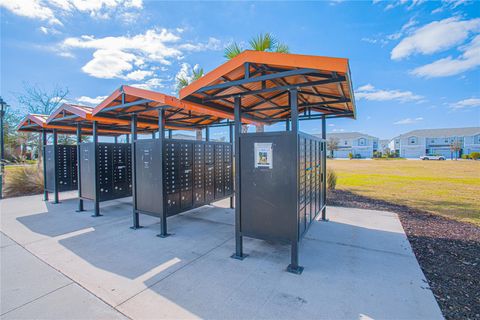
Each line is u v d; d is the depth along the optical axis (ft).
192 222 16.56
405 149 147.74
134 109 16.08
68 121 20.45
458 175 46.09
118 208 20.72
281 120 17.53
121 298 7.69
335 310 7.04
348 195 25.38
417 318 6.62
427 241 12.46
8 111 43.52
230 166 21.02
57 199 22.70
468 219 16.51
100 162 18.60
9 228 15.19
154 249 11.79
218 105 12.67
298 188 9.62
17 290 8.14
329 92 12.25
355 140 157.69
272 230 9.96
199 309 7.13
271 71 9.92
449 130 145.59
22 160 38.06
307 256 10.86
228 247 12.05
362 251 11.34
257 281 8.73
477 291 7.91
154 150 14.16
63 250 11.65
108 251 11.54
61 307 7.23
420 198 23.85
